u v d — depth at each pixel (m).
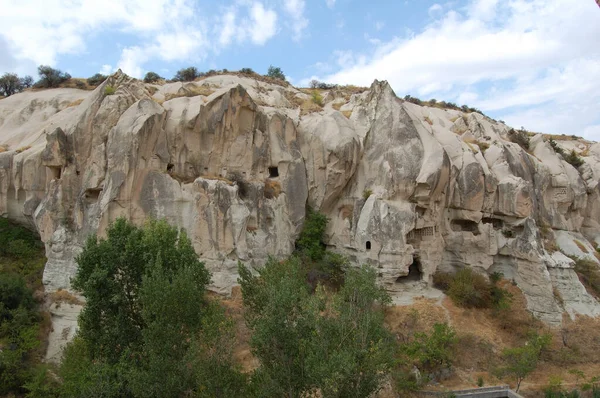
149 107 26.09
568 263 32.44
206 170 28.16
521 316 29.92
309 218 31.50
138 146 25.14
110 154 25.44
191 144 27.67
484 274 32.38
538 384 24.67
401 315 27.17
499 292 30.88
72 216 26.70
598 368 26.83
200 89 35.19
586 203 43.94
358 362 14.84
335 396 14.16
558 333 28.94
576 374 25.80
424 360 23.78
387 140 31.64
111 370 17.36
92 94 28.69
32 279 26.73
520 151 39.00
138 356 18.34
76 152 27.03
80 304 24.41
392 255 28.77
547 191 40.69
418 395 22.02
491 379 24.44
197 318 17.56
